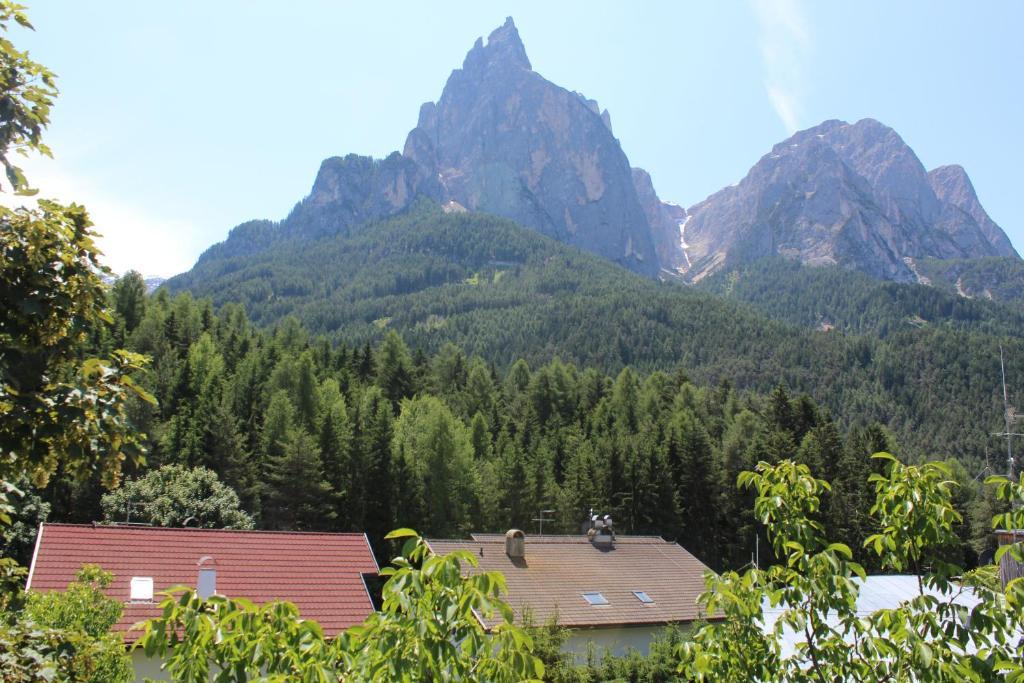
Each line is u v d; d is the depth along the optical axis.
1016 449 108.88
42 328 5.64
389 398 85.75
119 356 6.16
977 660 5.62
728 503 64.88
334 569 26.52
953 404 132.38
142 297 98.75
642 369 164.00
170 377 67.94
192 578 24.31
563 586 30.52
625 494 63.22
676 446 67.25
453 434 62.47
